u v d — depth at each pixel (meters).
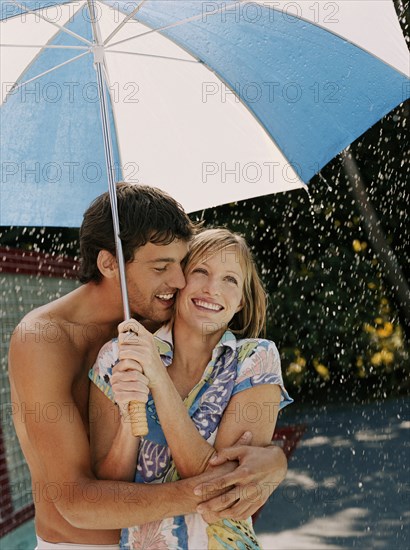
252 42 3.75
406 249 14.22
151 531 3.15
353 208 14.05
